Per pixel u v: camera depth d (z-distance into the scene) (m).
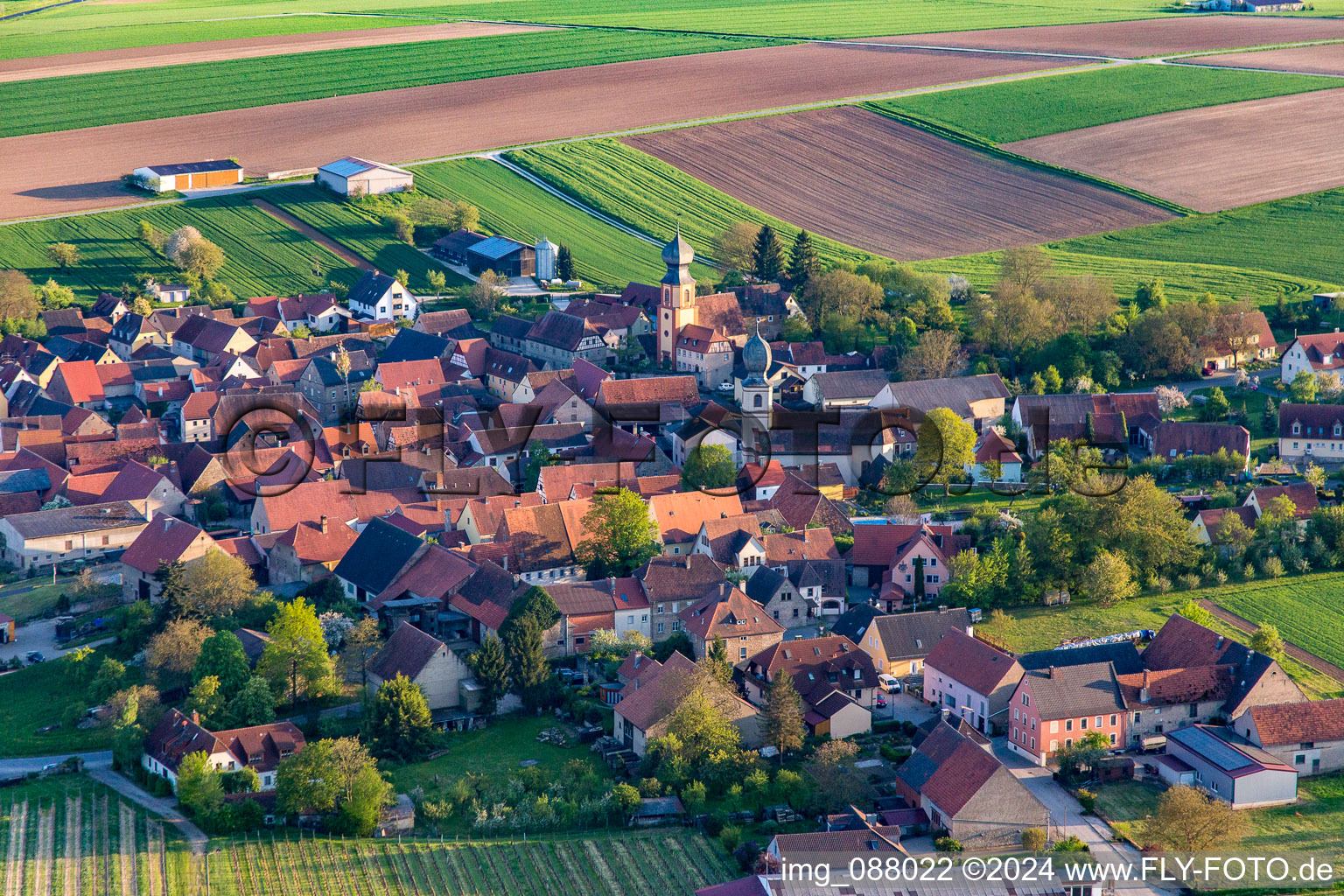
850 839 148.75
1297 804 167.00
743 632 198.25
